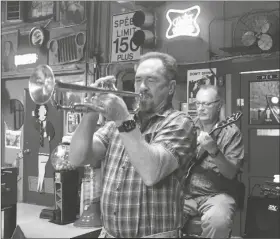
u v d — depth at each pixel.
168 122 1.25
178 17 3.70
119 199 1.22
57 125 4.66
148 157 1.08
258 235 2.63
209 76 3.61
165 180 1.21
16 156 4.86
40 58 4.71
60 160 4.25
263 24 3.33
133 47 3.88
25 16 4.79
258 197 2.70
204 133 2.23
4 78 4.86
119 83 3.93
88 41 4.30
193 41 3.68
